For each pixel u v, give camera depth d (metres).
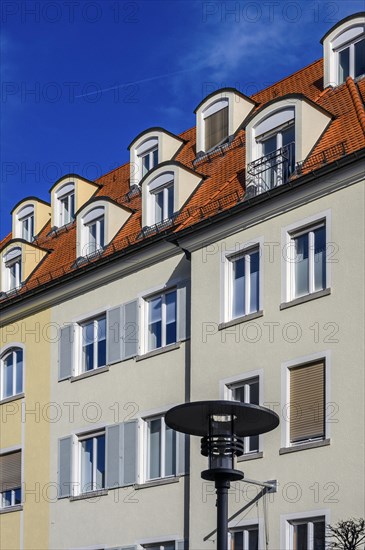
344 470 23.78
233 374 26.88
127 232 32.97
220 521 17.23
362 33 30.12
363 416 23.73
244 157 30.64
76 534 30.94
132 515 29.27
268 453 25.41
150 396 29.80
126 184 36.97
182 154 34.69
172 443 28.95
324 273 25.62
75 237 36.50
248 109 33.00
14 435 34.25
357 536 21.73
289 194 26.39
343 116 28.03
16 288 36.81
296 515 24.45
